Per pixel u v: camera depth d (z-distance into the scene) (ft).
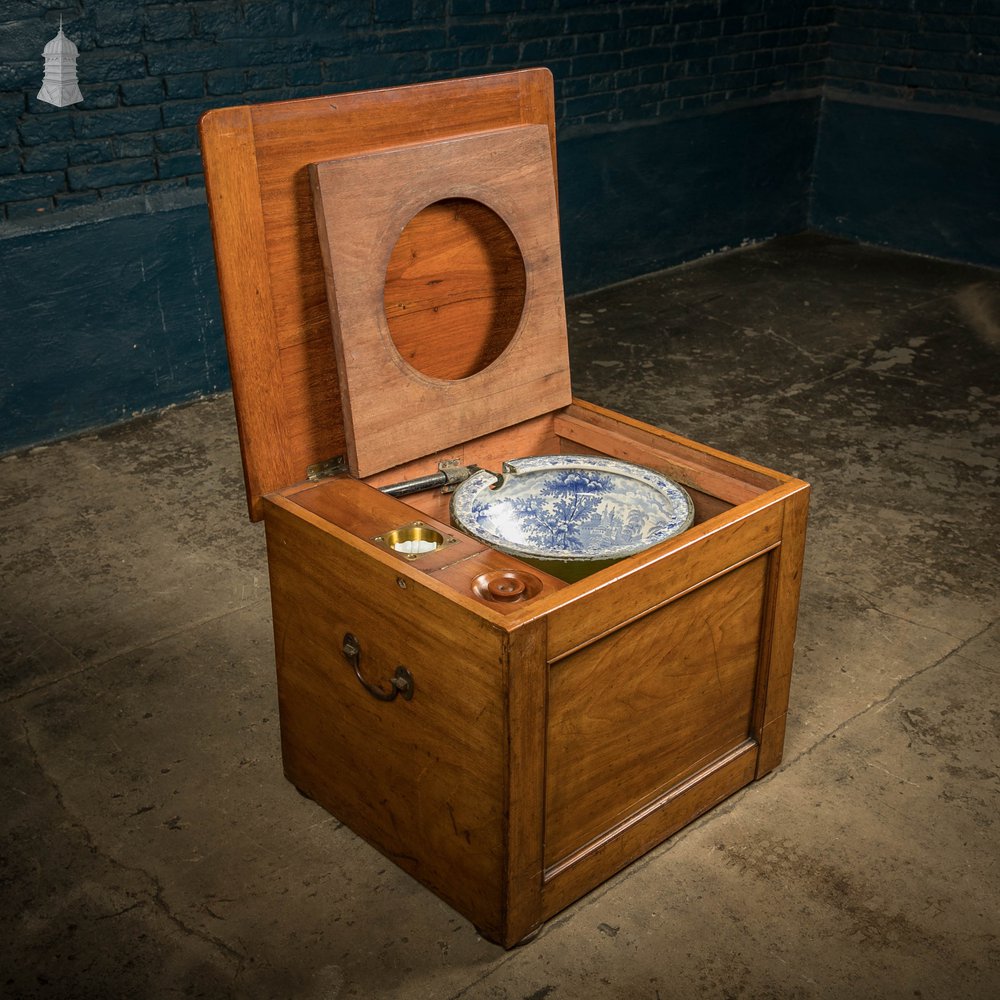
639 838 5.96
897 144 17.95
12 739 7.11
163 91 11.48
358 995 5.31
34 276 10.98
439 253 5.97
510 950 5.55
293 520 5.51
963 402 12.54
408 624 5.09
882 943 5.62
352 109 5.38
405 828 5.78
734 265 17.63
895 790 6.68
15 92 10.55
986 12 16.47
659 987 5.36
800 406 12.42
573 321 15.19
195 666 7.86
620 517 6.28
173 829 6.37
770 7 17.25
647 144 16.34
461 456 6.43
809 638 8.18
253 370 5.40
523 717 4.83
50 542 9.53
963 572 9.11
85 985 5.38
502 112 6.02
